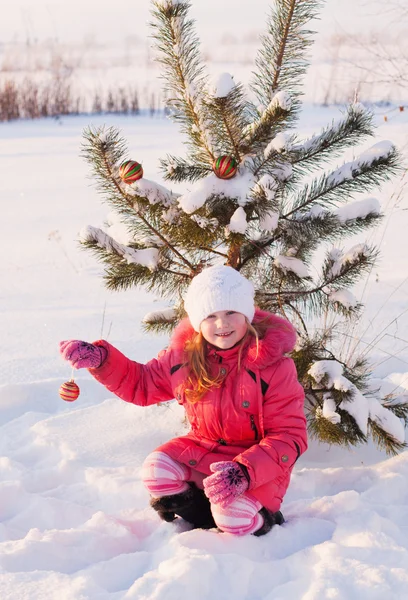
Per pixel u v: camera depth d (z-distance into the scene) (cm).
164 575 204
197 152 298
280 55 296
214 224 281
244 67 2881
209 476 234
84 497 276
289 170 278
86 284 599
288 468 238
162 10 277
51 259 676
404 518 249
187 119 295
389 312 485
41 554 226
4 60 2605
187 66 287
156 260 295
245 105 283
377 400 310
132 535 242
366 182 286
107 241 289
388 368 398
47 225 805
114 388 261
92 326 492
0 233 779
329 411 282
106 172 284
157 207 282
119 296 566
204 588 202
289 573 213
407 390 332
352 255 287
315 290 299
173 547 220
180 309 313
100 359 254
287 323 254
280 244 305
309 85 2008
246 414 246
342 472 281
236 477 225
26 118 1942
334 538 230
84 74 3064
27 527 259
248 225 285
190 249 298
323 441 308
